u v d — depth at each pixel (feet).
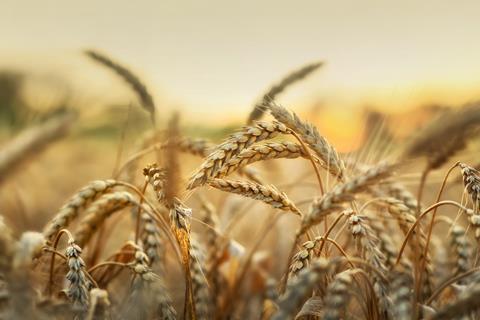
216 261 2.61
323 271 1.57
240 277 2.68
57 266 2.17
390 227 2.53
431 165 1.77
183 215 1.87
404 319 1.61
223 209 3.27
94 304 1.68
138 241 2.27
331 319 1.63
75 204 2.13
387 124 2.33
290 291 1.54
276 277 3.02
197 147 2.45
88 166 5.19
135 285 1.87
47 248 1.92
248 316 2.74
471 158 2.25
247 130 1.99
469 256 2.16
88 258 2.51
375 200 2.10
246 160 1.99
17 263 1.52
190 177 1.95
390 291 1.76
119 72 2.75
